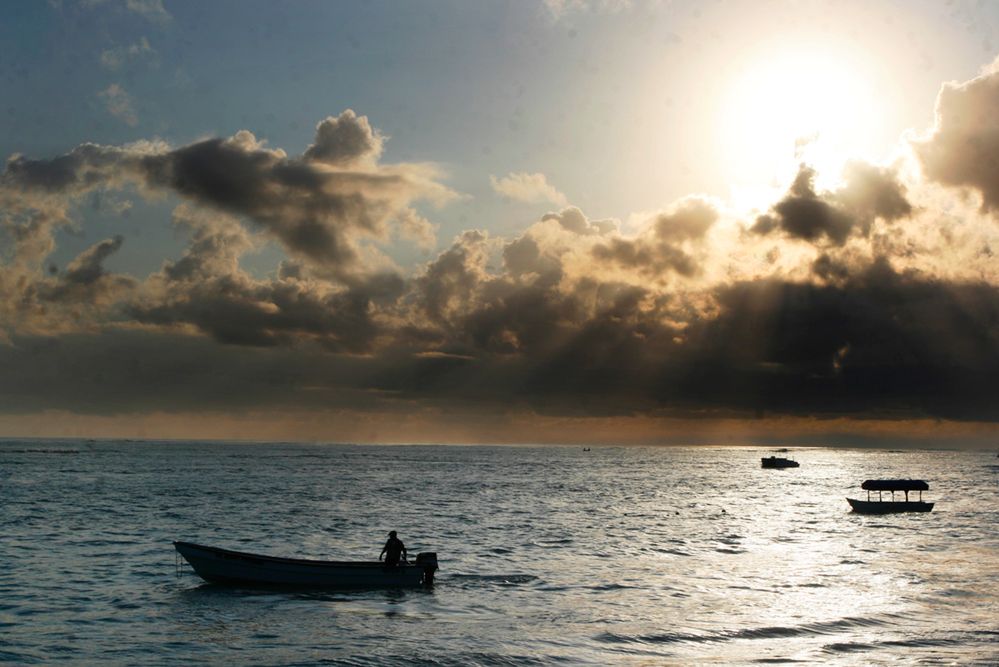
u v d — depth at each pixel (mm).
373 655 37844
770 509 120000
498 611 46688
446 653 38094
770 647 39062
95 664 36594
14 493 137250
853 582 56094
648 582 56031
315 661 36906
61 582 54500
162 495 136000
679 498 142250
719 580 57062
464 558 67312
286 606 47562
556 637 40906
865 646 39062
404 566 52344
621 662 36625
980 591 52688
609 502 132000
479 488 165125
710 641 40188
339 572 51656
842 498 144125
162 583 54031
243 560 51625
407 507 117438
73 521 93750
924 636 40875
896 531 90375
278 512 107000
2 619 44375
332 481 183125
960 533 88250
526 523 96875
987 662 36438
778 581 56656
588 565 63969
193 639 40531
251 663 36594
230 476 199000
